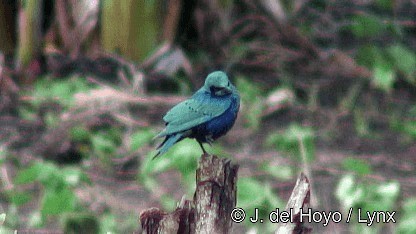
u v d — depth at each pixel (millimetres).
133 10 13508
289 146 11133
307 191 5895
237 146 12023
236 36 14734
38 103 12594
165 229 5875
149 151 11516
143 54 13602
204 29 14656
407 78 14102
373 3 15508
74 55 13609
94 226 9406
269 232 8898
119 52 13609
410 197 10375
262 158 11430
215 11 14641
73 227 9344
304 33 14984
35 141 11992
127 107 12664
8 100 12820
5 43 14227
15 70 13633
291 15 15156
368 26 14922
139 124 12180
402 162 11648
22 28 13562
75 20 13602
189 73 13609
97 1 13539
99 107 12320
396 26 15008
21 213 10016
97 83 13023
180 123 7051
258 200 9016
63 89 12695
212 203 5898
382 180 10688
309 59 14344
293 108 13117
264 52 14430
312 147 11086
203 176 5930
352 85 13914
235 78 14117
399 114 13180
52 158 11734
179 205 6027
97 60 13586
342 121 12969
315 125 12789
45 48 13664
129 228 9539
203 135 7184
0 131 12156
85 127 12156
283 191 10648
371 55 14375
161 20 13688
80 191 10023
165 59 13484
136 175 11055
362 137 12398
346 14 15258
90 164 11359
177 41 14570
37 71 13633
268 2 14312
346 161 10492
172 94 13461
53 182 9445
